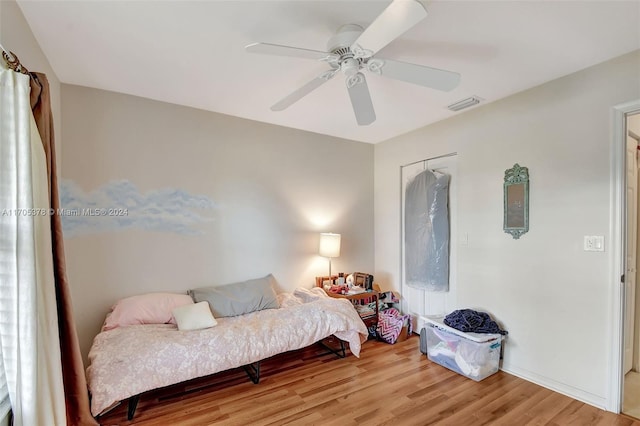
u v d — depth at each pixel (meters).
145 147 2.69
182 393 2.26
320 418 1.97
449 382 2.43
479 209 2.83
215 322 2.44
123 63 2.10
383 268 4.02
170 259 2.79
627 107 1.99
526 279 2.48
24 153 1.33
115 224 2.56
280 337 2.41
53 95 2.21
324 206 3.73
